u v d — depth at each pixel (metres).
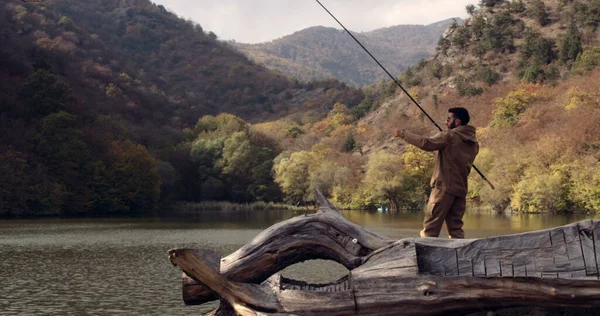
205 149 113.19
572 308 7.04
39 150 81.62
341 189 101.19
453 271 7.22
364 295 7.25
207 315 8.30
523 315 7.11
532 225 53.81
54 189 78.38
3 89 93.19
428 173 95.38
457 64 160.12
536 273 6.99
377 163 96.00
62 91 94.75
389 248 7.48
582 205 69.44
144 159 91.88
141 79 172.12
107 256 33.97
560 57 137.12
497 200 75.50
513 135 91.12
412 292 7.11
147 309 19.19
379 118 156.50
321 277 24.06
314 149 118.56
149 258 33.06
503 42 156.75
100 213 86.62
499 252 7.15
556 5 166.75
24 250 37.03
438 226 8.23
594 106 87.62
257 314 7.49
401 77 178.00
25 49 124.62
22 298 21.17
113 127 103.31
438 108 138.38
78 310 19.08
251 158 111.06
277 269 8.39
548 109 99.12
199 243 41.44
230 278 8.16
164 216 81.19
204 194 110.88
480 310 7.14
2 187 74.56
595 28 146.75
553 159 74.19
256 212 93.19
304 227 8.30
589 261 6.89
